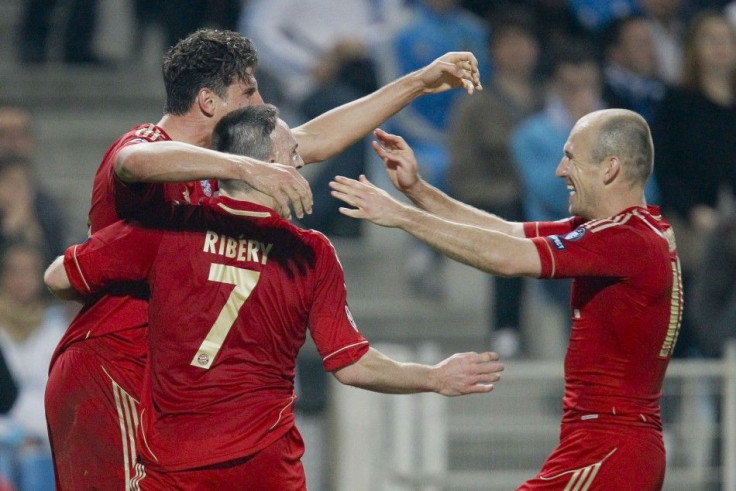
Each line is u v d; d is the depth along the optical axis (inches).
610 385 647.8
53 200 1343.5
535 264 625.3
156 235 606.9
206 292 597.6
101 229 627.8
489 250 623.5
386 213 622.8
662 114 1368.1
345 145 700.7
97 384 637.9
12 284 1227.2
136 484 609.9
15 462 1152.2
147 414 609.9
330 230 1528.1
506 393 1179.9
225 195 611.2
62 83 1630.2
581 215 669.3
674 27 1617.9
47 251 1307.8
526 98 1421.0
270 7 1557.6
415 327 1460.4
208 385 597.0
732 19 1587.1
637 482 642.8
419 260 1515.7
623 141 653.9
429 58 1515.7
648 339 644.1
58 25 1665.8
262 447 599.2
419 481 1117.7
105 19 1678.2
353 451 1145.4
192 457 594.6
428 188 709.9
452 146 1396.4
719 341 1215.6
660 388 666.8
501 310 1396.4
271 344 604.4
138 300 638.5
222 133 597.3
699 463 1120.2
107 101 1625.2
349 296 1505.9
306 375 1419.8
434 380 621.9
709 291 1225.4
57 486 658.2
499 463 1155.9
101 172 629.3
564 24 1612.9
